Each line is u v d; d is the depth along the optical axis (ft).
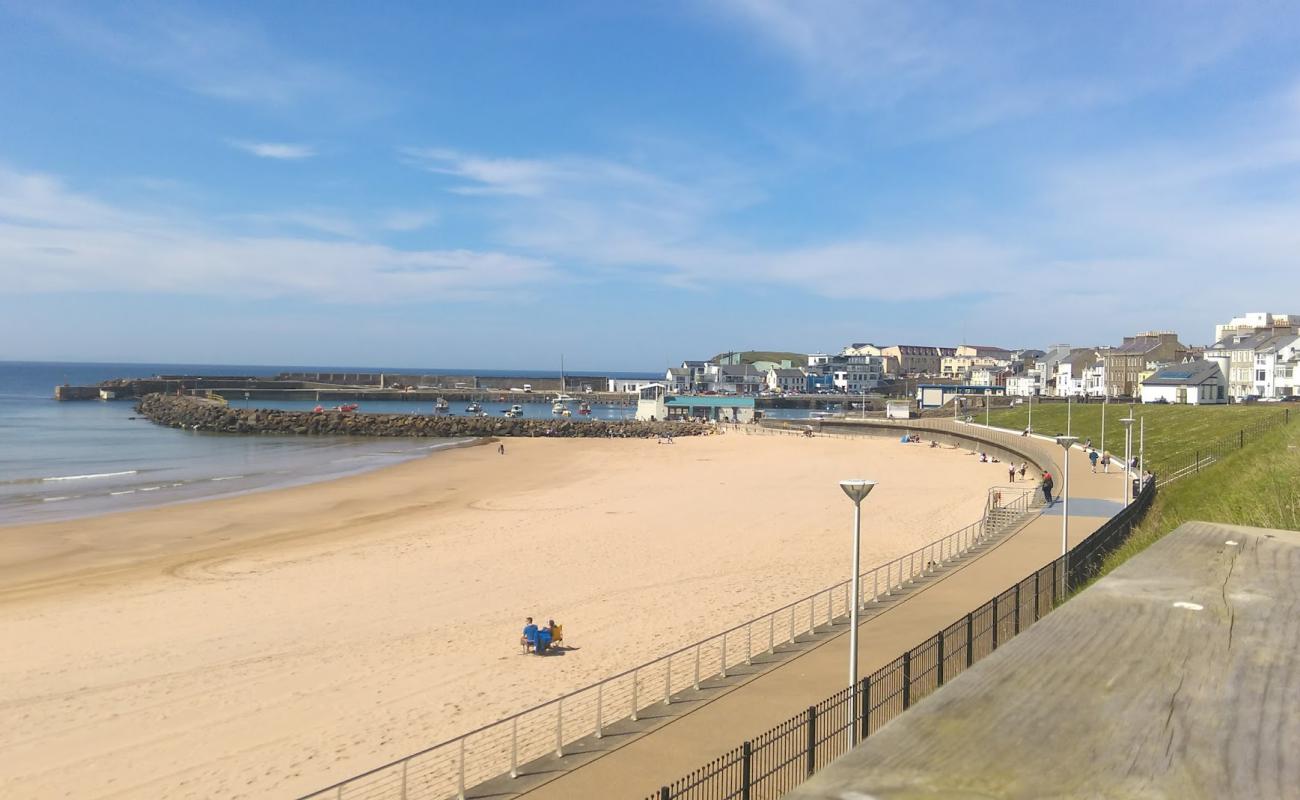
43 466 232.94
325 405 609.01
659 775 44.98
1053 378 509.76
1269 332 358.64
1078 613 14.80
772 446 305.53
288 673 70.79
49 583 102.63
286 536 131.75
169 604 92.53
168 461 250.37
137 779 52.80
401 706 63.46
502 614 87.45
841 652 64.44
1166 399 337.93
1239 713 10.45
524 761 52.49
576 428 394.32
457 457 269.44
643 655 73.20
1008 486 180.96
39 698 65.77
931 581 86.17
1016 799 8.38
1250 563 17.94
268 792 50.75
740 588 95.76
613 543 123.54
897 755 9.64
